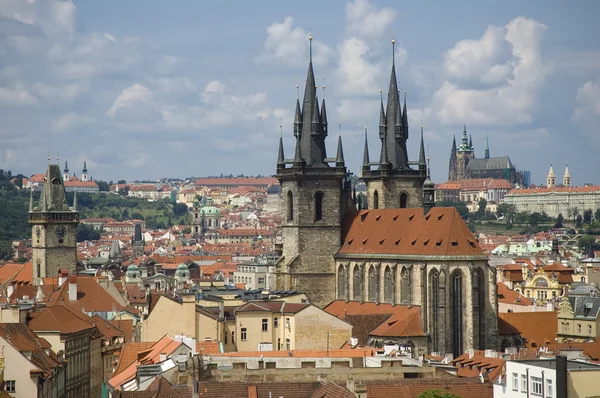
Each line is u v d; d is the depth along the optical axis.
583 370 191.75
